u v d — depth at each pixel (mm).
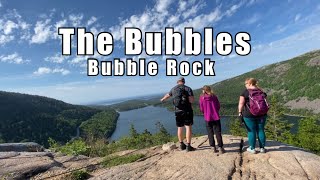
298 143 25203
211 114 4477
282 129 31250
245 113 4340
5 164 4688
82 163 5059
